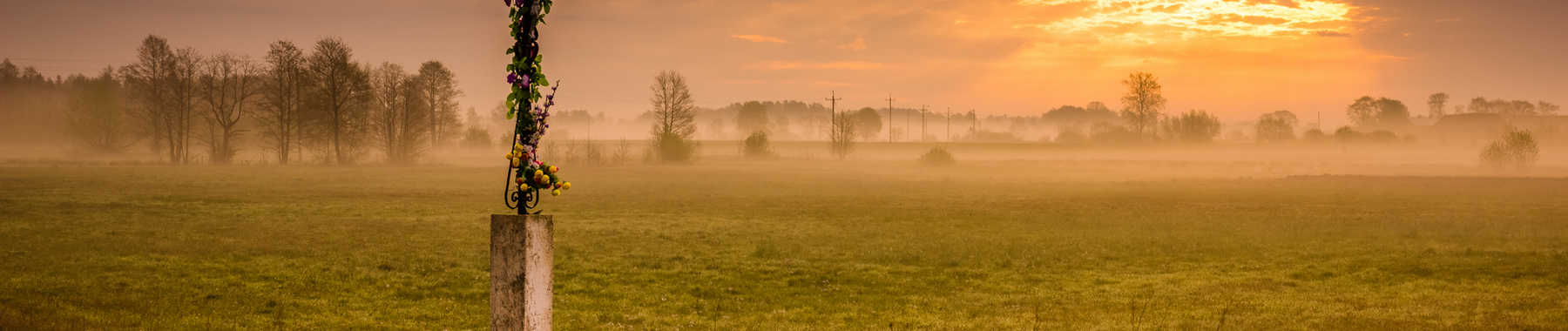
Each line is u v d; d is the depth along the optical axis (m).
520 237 5.77
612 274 15.86
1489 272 15.87
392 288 13.96
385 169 63.94
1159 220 27.12
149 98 71.81
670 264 17.25
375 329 10.98
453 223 24.92
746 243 20.78
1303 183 48.56
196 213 26.64
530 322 5.80
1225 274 16.19
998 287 14.88
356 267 16.02
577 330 11.16
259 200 32.53
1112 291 14.32
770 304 13.35
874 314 12.55
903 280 15.59
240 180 46.50
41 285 13.20
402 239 20.77
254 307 12.13
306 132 75.62
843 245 20.53
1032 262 17.66
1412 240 21.16
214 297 12.81
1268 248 19.80
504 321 5.82
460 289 14.03
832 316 12.34
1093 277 15.90
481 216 27.42
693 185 46.59
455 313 12.16
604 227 24.11
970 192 42.19
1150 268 16.98
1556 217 27.88
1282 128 145.50
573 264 17.05
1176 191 42.59
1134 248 19.89
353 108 75.38
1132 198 37.91
